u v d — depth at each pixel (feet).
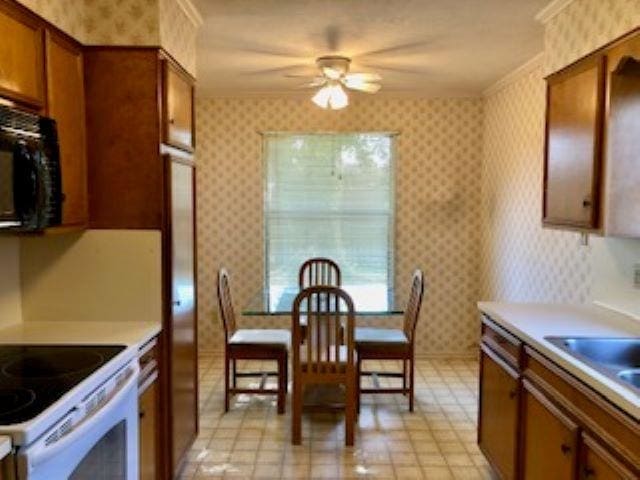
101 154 8.22
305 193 17.42
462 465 10.19
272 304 13.35
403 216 17.26
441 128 17.06
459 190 17.20
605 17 7.55
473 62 13.01
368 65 13.37
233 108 17.15
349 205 17.42
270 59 12.81
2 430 4.57
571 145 8.26
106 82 8.11
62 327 8.06
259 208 17.31
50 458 4.84
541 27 10.39
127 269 8.39
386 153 17.30
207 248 17.49
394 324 17.40
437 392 14.11
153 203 8.29
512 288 14.33
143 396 7.68
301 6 9.30
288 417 12.39
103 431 5.93
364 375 14.28
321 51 12.13
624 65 7.00
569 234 10.93
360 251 17.49
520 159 13.82
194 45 10.09
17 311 8.34
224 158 17.26
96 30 8.04
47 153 6.40
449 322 17.46
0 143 5.47
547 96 9.25
